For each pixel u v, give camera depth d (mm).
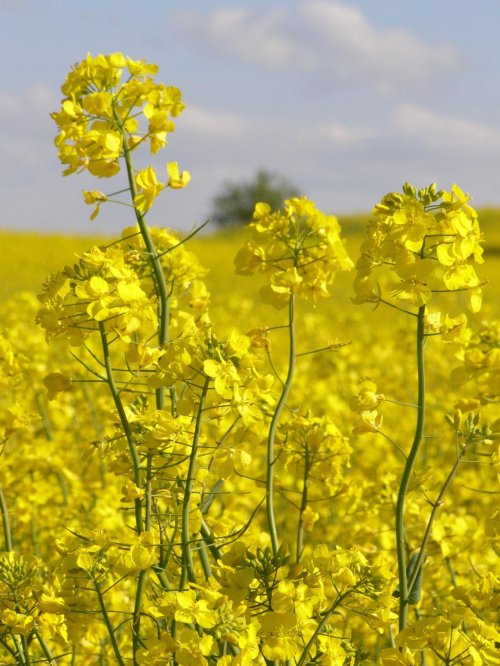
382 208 1267
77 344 1273
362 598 1217
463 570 1457
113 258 1272
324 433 1385
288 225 1333
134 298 1256
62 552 1258
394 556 1429
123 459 1279
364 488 1475
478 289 1267
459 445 1310
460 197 1266
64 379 1276
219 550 1316
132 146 1348
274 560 1209
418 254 1263
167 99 1350
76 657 1374
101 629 1352
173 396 1324
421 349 1264
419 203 1254
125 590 1412
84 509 1549
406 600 1254
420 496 1281
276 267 1339
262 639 1230
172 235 1392
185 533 1254
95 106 1334
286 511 1661
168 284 1385
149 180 1333
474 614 1227
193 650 1197
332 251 1329
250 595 1210
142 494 1268
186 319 1378
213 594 1207
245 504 1562
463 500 1686
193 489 1290
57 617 1254
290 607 1200
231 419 1620
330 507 1605
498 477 1273
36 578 1265
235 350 1251
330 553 1215
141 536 1253
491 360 1289
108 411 1292
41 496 1508
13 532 1508
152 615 1218
